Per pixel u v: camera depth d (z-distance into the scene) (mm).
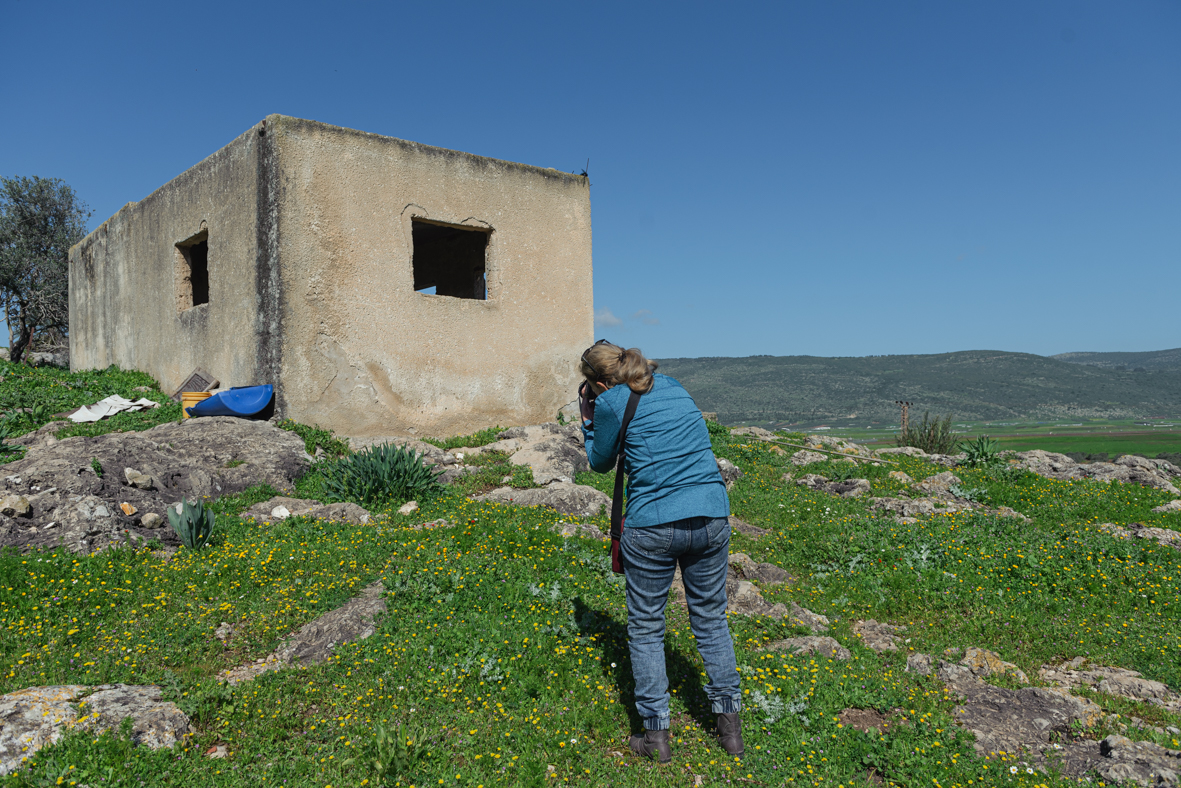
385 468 6863
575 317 11969
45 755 2377
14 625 3551
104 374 12625
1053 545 5531
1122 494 8344
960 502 7602
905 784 2564
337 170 9312
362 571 4488
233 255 9680
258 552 4828
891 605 4602
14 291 24672
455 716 2939
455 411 10484
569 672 3336
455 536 5215
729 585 4598
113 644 3463
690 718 3070
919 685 3385
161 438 7375
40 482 5504
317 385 9156
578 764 2662
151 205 11938
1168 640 3904
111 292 13766
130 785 2322
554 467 8305
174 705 2838
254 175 9164
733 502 7508
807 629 4113
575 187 11992
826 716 2977
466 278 13250
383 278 9742
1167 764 2592
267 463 7359
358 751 2652
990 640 4062
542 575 4559
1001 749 2824
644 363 2879
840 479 8695
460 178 10531
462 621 3777
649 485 2736
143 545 5051
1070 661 3799
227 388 9836
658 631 2812
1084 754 2797
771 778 2605
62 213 26031
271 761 2598
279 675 3230
